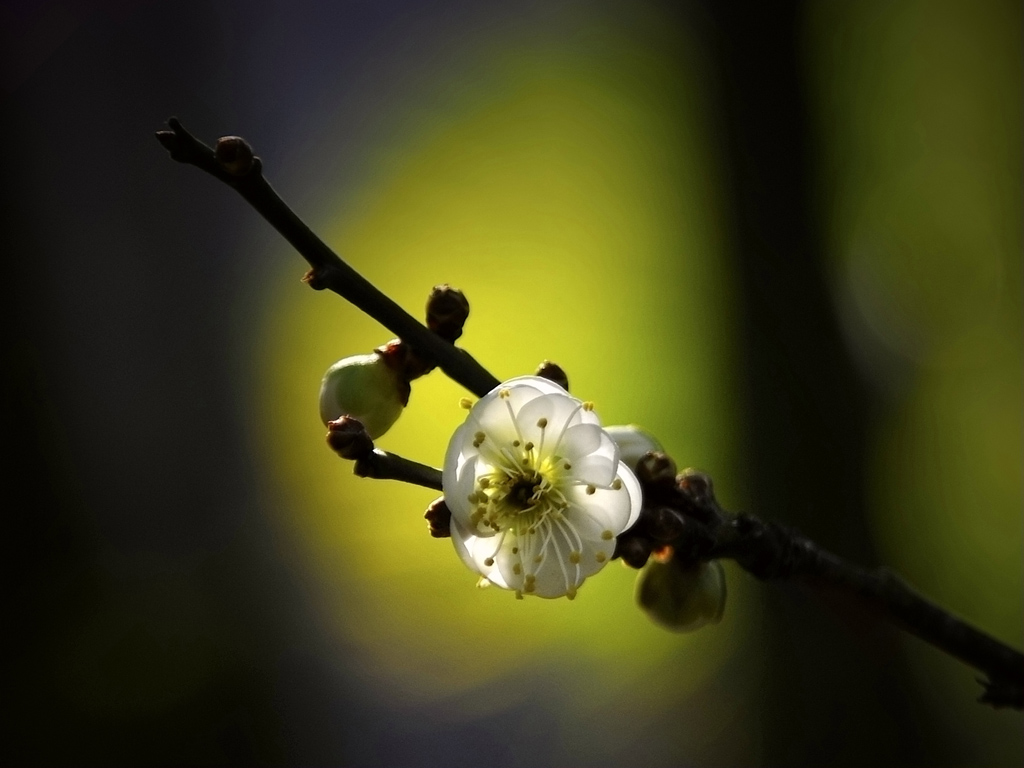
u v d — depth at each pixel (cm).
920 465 127
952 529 133
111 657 103
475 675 125
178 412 117
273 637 114
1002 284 147
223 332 121
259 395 128
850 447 86
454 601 129
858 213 132
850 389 87
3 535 100
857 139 129
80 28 113
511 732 120
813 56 101
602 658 125
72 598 102
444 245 152
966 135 148
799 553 49
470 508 48
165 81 122
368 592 128
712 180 91
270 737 107
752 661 88
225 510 117
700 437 132
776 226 88
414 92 153
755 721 88
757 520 49
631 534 49
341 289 48
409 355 49
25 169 106
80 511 104
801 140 88
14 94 105
